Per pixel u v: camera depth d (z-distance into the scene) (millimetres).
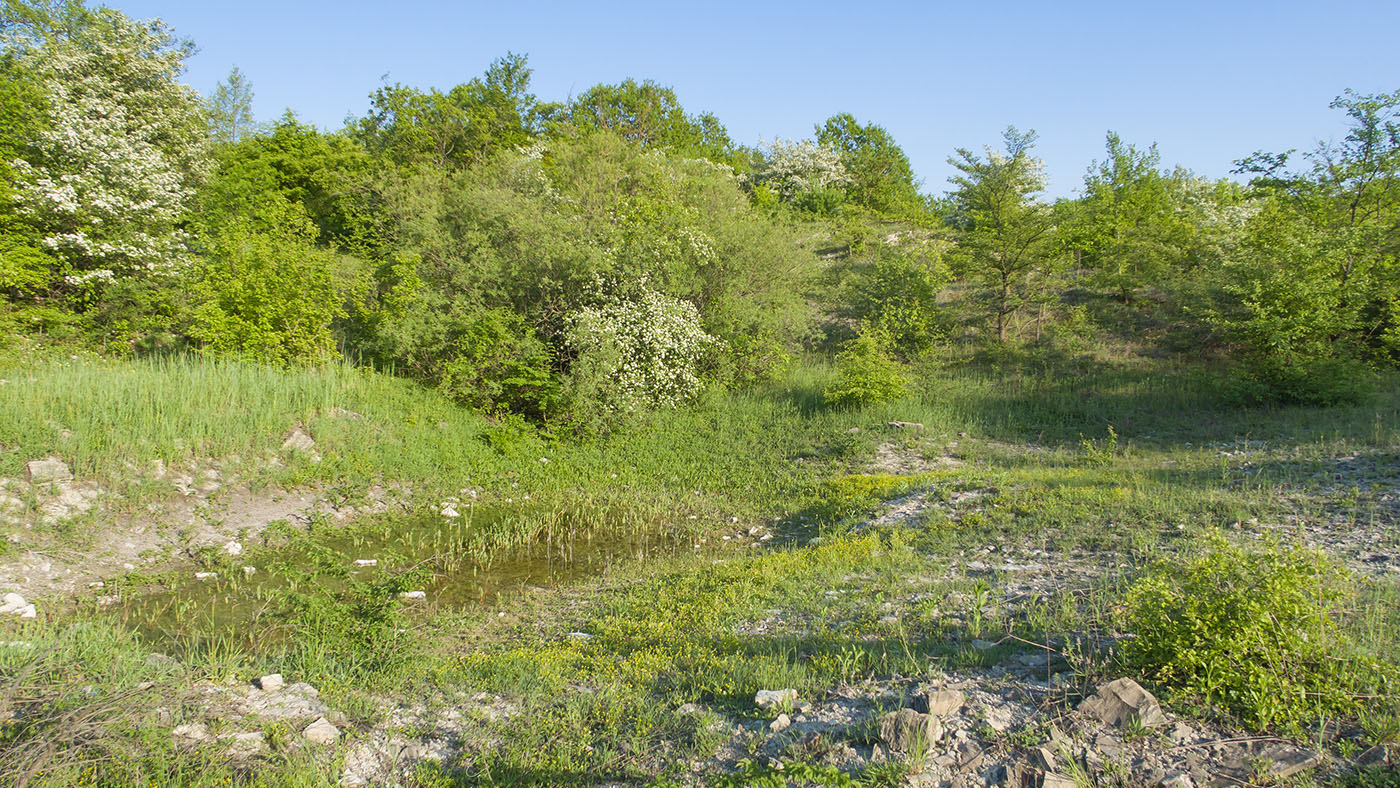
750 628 6547
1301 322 15539
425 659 6180
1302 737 3945
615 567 9281
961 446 14062
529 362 15664
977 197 20188
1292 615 4480
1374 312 17609
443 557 9688
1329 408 14477
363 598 6664
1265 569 4812
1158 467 11250
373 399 13719
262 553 9422
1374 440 11461
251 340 14117
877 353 17016
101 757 4125
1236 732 4035
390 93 30234
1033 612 5992
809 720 4582
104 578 8328
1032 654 5242
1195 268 21422
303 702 5203
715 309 18547
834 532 9781
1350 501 8258
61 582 8109
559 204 19766
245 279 14617
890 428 15008
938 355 20422
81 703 4574
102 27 20828
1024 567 7379
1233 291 16547
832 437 14789
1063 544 7820
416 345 15266
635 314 16250
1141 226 22547
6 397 10031
